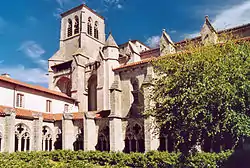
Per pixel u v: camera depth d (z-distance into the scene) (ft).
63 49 196.95
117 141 106.73
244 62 53.42
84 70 161.07
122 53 191.01
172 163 65.10
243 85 49.21
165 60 66.85
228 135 55.98
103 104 141.08
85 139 108.17
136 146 104.06
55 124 119.65
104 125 112.37
